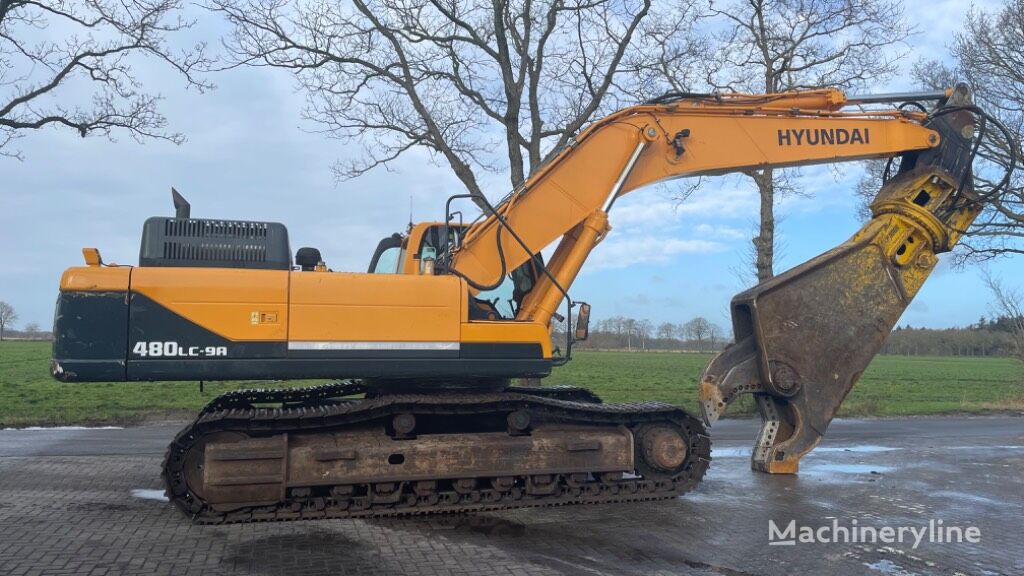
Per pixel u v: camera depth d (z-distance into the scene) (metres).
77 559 5.20
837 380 7.94
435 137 13.73
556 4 13.35
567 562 5.22
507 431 6.93
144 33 13.03
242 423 6.34
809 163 8.12
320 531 6.04
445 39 13.47
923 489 7.74
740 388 7.74
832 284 7.88
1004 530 6.14
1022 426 14.37
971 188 8.15
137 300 5.94
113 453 9.86
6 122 12.86
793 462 8.22
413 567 5.10
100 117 13.43
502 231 7.24
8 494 7.27
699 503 7.00
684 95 7.79
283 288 6.19
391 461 6.45
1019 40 16.66
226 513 6.21
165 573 4.93
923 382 36.66
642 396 23.59
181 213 6.58
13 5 12.52
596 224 7.34
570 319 7.27
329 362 6.21
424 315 6.45
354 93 13.77
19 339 94.69
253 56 12.85
